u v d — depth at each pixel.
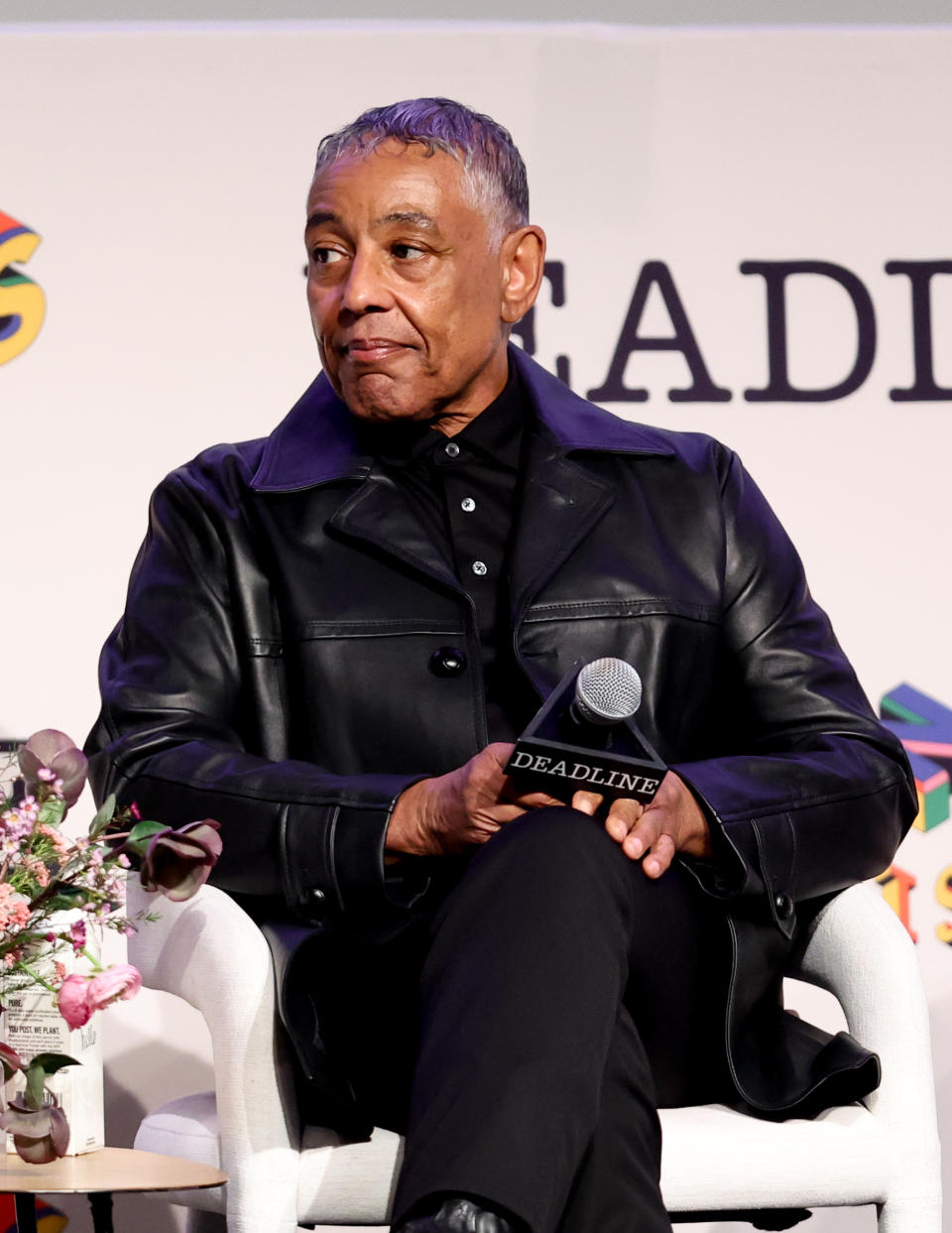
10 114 10.30
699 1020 6.08
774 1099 6.04
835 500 10.43
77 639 10.12
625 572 6.96
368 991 6.22
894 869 10.16
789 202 10.54
